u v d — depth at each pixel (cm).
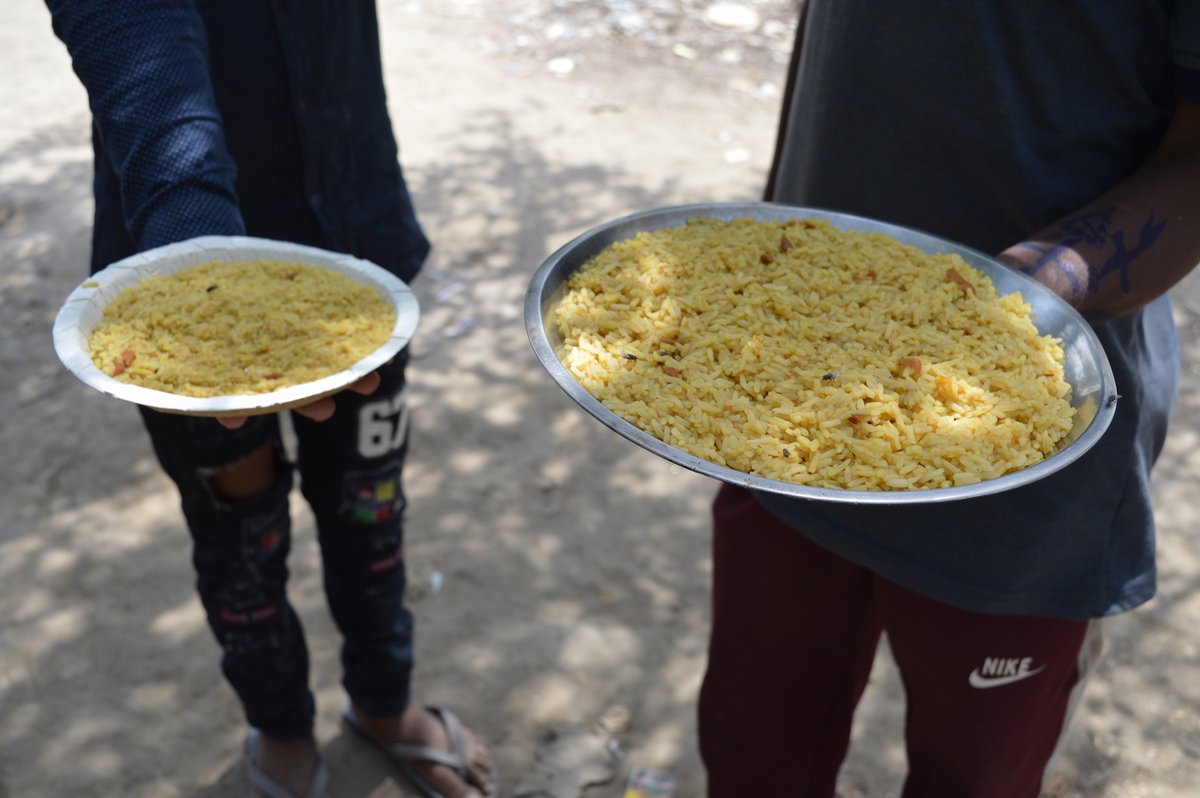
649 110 548
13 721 252
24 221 450
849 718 201
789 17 632
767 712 201
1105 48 141
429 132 525
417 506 318
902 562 167
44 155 501
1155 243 143
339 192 195
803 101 176
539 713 259
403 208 211
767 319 148
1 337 383
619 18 630
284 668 218
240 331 160
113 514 311
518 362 381
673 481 332
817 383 136
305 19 175
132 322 159
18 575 290
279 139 184
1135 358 157
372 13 192
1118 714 261
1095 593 164
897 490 123
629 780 245
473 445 343
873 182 166
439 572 296
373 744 249
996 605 164
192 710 258
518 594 291
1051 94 146
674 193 481
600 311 148
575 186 484
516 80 575
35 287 411
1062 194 151
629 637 280
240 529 197
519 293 416
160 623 279
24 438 338
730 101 557
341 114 188
